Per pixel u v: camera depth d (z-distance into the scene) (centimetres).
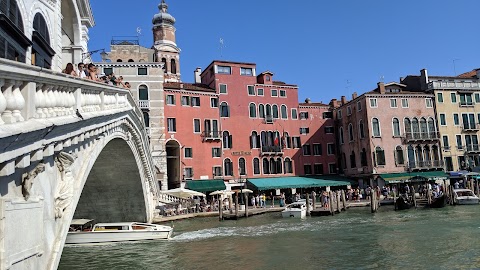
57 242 707
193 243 1920
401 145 4253
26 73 530
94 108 970
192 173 3825
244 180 4084
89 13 2064
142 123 1828
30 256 591
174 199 3434
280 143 4359
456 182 3956
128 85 1560
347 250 1659
